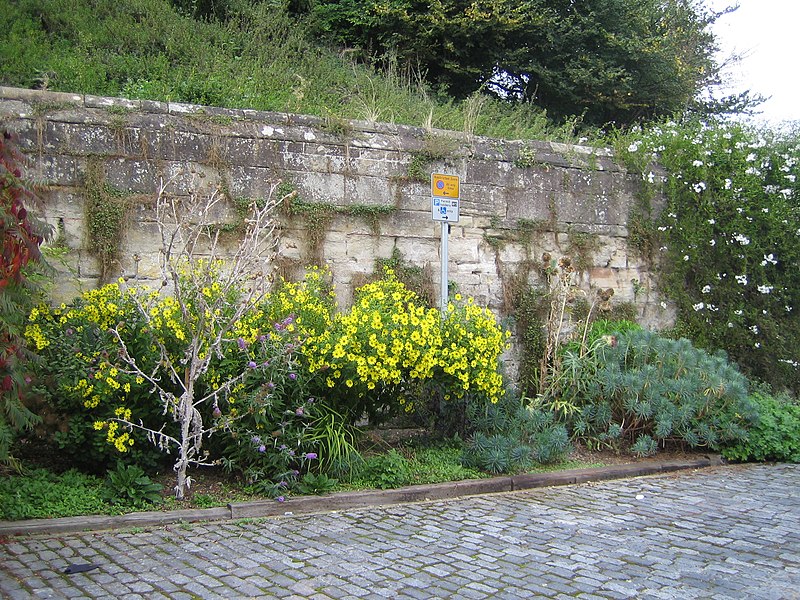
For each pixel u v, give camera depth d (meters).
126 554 4.25
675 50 17.36
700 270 9.41
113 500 4.98
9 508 4.66
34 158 6.30
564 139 10.23
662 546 4.77
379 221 7.70
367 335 5.94
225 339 5.36
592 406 7.40
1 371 4.25
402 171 7.84
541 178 8.60
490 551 4.56
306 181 7.37
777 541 4.93
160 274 6.73
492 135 9.51
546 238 8.63
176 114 6.89
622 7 14.53
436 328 6.12
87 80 9.06
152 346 5.45
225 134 7.03
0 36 9.92
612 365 7.46
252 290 5.47
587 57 14.22
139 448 5.47
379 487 5.81
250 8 13.02
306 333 5.80
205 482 5.60
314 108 8.87
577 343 8.14
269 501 5.29
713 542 4.88
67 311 5.66
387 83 11.14
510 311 8.32
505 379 7.36
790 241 9.63
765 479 6.92
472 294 8.16
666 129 10.12
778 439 7.74
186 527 4.84
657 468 7.11
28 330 5.18
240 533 4.76
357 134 7.65
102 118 6.57
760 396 8.70
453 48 13.50
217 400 5.39
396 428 6.99
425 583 3.98
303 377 5.79
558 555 4.53
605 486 6.49
